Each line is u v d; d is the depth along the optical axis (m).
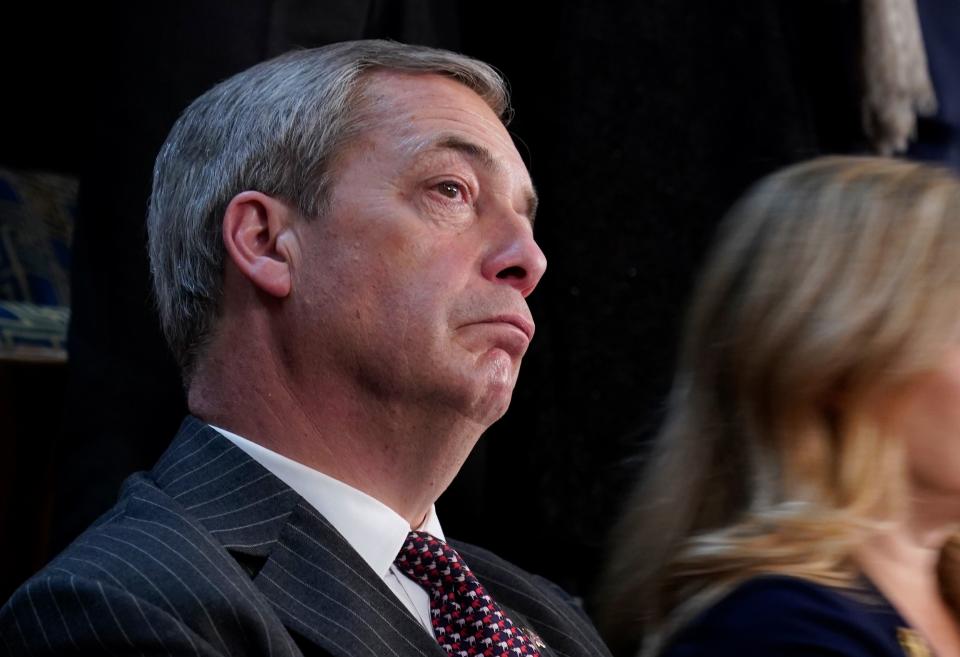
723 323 5.82
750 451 5.58
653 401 7.34
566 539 7.27
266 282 4.90
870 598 5.06
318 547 4.59
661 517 5.86
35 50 10.23
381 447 4.90
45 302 8.44
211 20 6.68
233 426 4.96
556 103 7.52
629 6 7.60
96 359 6.51
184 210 5.14
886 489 5.32
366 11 7.12
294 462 4.85
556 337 7.38
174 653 3.94
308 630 4.34
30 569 7.09
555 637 5.42
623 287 7.39
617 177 7.46
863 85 8.12
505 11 7.93
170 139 5.32
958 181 5.75
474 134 5.11
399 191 4.94
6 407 7.08
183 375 5.19
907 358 5.32
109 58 6.69
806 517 5.23
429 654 4.54
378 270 4.83
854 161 5.92
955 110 8.56
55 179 9.40
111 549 4.29
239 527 4.54
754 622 4.94
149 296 6.54
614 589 6.03
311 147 4.98
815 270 5.55
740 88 7.72
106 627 3.97
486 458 7.59
